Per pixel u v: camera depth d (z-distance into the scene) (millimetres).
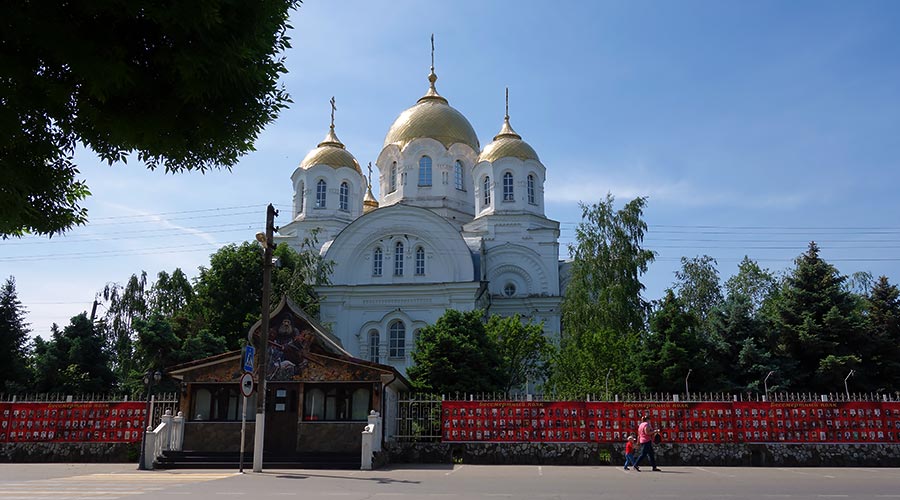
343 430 23828
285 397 24219
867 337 34125
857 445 24578
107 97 8469
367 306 48250
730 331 35719
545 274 52594
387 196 58406
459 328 33312
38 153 9250
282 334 24594
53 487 15820
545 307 51281
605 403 25531
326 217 56156
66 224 10086
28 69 8117
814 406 25047
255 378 24359
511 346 37969
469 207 58344
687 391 28000
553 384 36406
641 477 19547
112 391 39906
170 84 8984
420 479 18391
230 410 24531
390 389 25953
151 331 37344
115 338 52438
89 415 26031
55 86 8305
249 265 43594
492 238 53938
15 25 7609
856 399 25531
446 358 31453
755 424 25031
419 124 58969
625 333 40312
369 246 49969
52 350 38781
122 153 9969
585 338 35938
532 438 25359
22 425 26000
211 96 9258
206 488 15562
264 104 9805
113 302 54062
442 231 49156
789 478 19344
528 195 55688
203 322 42938
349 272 49531
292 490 15172
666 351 32406
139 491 14812
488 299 51031
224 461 22875
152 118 9148
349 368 24125
